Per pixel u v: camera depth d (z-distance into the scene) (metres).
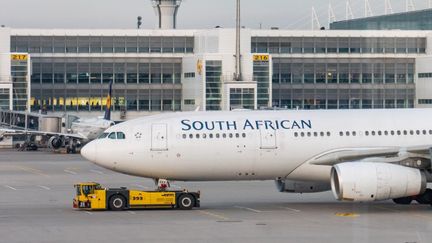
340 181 86.06
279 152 91.94
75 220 83.25
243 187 117.94
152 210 91.12
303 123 93.31
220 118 93.06
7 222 82.12
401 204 96.44
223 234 74.56
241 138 91.62
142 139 91.19
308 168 92.94
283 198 104.06
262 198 104.25
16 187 119.06
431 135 94.44
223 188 116.69
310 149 92.38
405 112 96.38
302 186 96.31
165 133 91.31
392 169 86.94
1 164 164.25
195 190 114.06
